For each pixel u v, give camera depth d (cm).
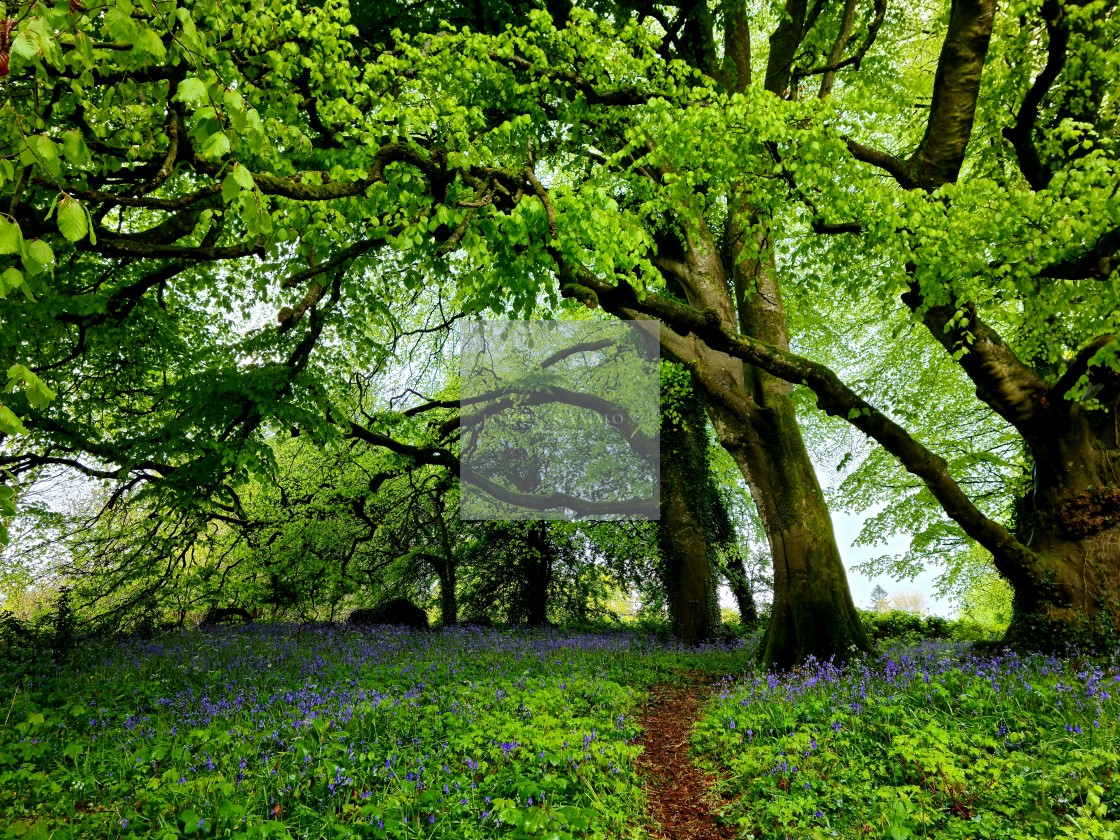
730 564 2227
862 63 1211
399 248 646
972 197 734
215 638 1370
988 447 1758
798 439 1179
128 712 726
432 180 662
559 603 2381
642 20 1249
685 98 895
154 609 1339
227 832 407
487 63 916
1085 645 933
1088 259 804
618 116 1038
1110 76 931
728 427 1192
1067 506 1003
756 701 779
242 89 727
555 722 659
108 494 1402
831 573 1104
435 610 2622
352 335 1331
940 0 1260
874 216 780
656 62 962
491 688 871
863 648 1054
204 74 313
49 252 269
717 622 1719
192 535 1225
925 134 902
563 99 1078
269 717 675
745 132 816
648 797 553
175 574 1325
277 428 1227
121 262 1081
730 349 900
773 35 1220
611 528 1905
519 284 748
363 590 2025
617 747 593
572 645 1484
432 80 881
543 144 1175
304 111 817
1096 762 457
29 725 612
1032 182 1016
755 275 1091
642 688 1040
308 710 712
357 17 1121
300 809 438
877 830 429
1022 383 999
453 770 539
